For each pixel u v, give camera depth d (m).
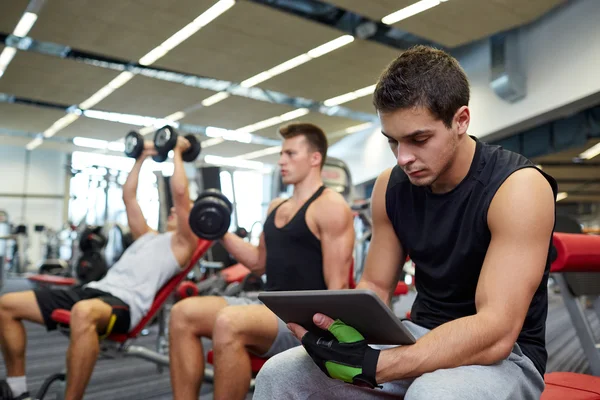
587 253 1.23
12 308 1.75
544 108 5.83
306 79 7.41
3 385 1.71
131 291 1.83
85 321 1.60
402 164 0.76
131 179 2.11
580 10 5.42
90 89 8.01
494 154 0.82
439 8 5.21
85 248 3.71
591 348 1.50
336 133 10.71
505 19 5.46
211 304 1.36
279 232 1.49
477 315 0.72
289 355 0.85
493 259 0.75
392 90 0.73
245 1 5.16
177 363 1.33
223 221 1.67
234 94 8.20
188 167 12.86
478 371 0.70
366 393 0.84
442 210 0.84
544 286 0.84
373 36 6.04
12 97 8.62
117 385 2.24
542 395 0.94
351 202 3.76
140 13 5.43
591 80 5.25
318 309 0.72
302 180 1.54
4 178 12.41
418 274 0.92
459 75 0.75
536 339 0.83
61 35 5.99
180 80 7.59
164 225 4.02
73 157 13.01
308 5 5.33
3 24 5.71
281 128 1.60
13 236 6.57
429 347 0.69
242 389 1.21
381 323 0.68
